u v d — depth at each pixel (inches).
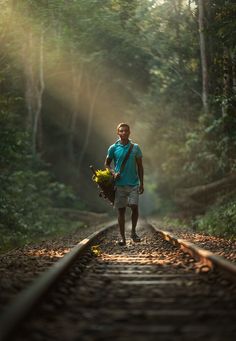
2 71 837.8
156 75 1223.5
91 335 169.5
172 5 1074.7
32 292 196.1
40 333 168.9
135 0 1084.5
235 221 585.6
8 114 748.0
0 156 713.0
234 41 633.6
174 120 1146.0
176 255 386.3
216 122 732.7
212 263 293.1
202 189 860.6
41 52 1104.2
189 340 163.9
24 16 854.5
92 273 302.4
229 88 685.3
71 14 1018.7
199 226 713.0
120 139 479.2
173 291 242.1
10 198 722.2
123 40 1252.5
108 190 472.7
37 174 964.6
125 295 232.5
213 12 829.2
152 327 178.4
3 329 149.4
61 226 881.5
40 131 1217.4
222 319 190.1
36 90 1191.6
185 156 940.6
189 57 1070.4
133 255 398.6
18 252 442.0
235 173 762.8
